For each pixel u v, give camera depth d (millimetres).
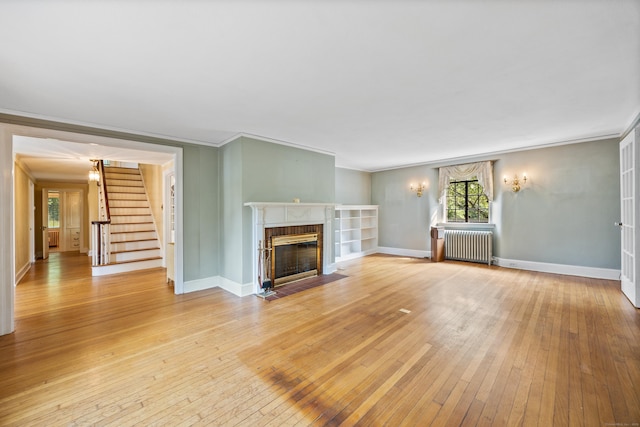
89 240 8289
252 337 2768
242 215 4133
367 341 2666
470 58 2098
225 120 3502
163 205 6027
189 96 2742
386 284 4633
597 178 4770
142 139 3953
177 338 2752
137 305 3693
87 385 2029
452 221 6906
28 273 5543
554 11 1571
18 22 1588
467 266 5992
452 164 6512
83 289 4430
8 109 2971
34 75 2258
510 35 1806
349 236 7383
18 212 5090
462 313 3348
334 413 1740
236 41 1843
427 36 1811
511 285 4508
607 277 4727
